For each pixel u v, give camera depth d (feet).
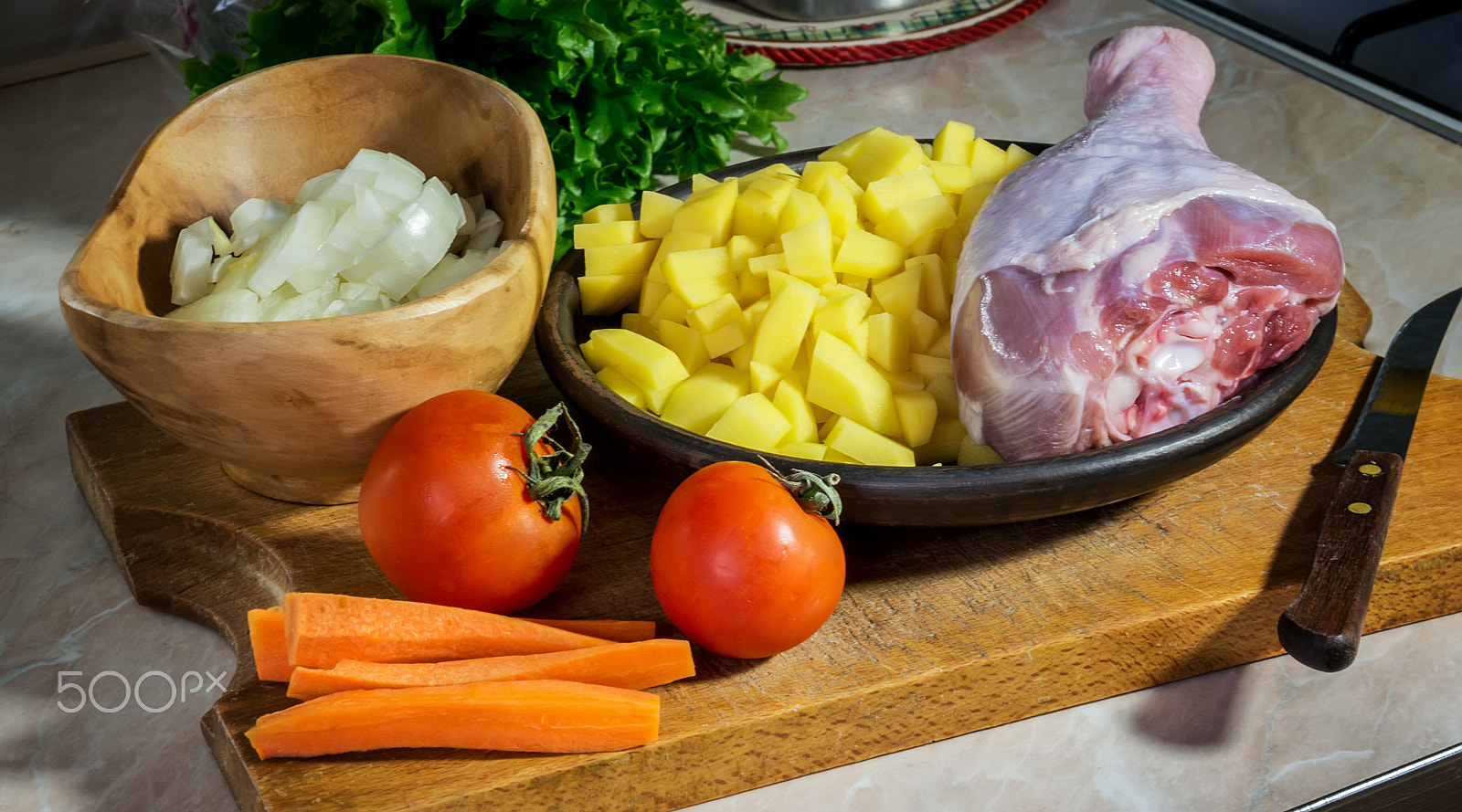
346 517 3.46
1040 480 2.86
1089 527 3.30
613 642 2.82
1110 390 3.17
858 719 2.84
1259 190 3.21
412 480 2.85
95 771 2.88
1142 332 3.10
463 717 2.63
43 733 2.98
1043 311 3.10
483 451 2.87
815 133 5.69
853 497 2.90
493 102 3.63
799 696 2.81
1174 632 2.99
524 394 3.94
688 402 3.46
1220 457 3.05
